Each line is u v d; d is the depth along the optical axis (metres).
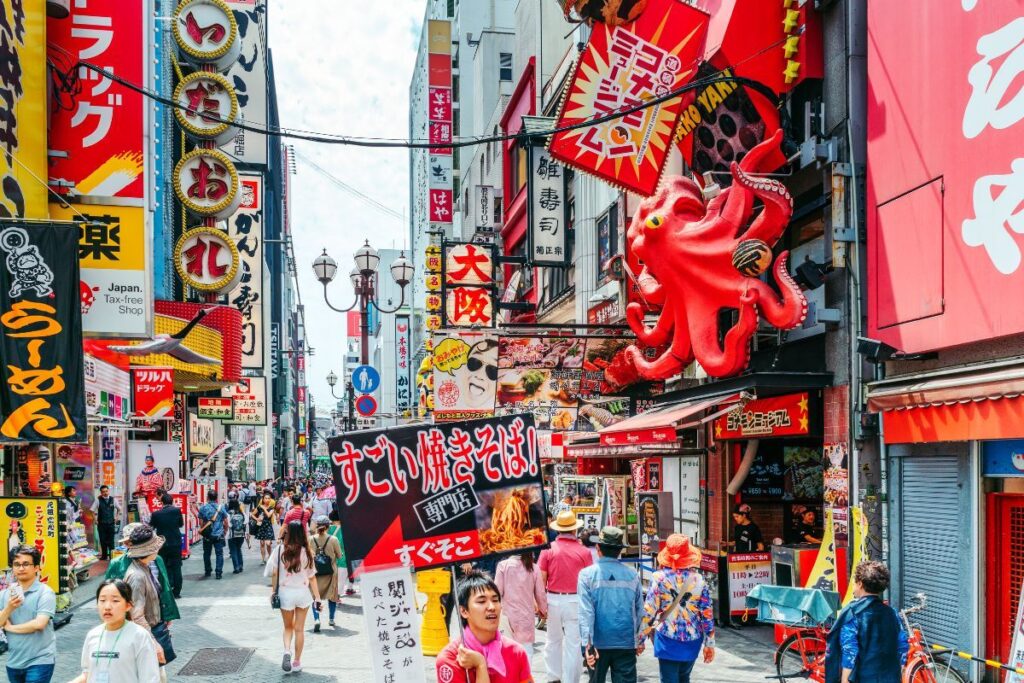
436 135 48.16
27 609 6.45
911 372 9.55
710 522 13.95
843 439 10.38
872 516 9.98
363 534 5.28
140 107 12.23
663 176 13.11
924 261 9.00
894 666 5.34
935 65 8.83
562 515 8.71
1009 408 7.21
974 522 8.34
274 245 57.53
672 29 11.58
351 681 9.11
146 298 12.00
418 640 5.22
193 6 19.86
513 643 4.66
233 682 9.07
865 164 10.38
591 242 20.53
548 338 15.41
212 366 22.33
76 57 12.14
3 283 9.60
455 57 57.31
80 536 15.99
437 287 24.25
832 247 10.42
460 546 5.39
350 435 5.34
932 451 9.09
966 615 8.45
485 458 5.51
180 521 15.13
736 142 11.91
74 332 9.68
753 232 10.48
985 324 8.02
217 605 14.28
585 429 18.66
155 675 5.35
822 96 11.13
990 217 7.96
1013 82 7.70
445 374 15.41
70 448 18.28
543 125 21.44
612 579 7.01
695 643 7.00
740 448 13.35
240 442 59.34
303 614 9.60
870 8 10.11
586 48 11.56
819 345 11.12
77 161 12.01
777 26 11.29
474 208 40.41
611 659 7.03
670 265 11.44
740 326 10.62
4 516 11.91
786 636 9.08
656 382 15.40
